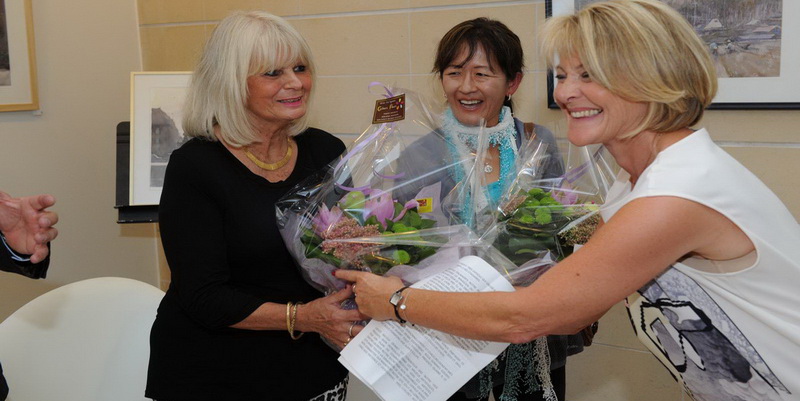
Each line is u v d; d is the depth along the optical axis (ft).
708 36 7.24
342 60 9.52
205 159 5.16
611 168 5.53
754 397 4.15
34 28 9.48
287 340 5.46
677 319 4.16
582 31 3.84
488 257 4.73
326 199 5.05
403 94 5.41
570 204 5.02
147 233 11.36
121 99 10.84
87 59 10.30
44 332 5.52
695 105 3.84
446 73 6.31
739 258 3.77
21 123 9.41
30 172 9.55
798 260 3.84
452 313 4.12
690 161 3.76
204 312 5.05
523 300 3.87
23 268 5.12
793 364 3.90
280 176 5.51
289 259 5.33
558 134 6.28
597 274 3.73
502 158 6.19
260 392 5.41
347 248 4.60
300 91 5.24
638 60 3.69
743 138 7.39
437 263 4.62
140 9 11.03
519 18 8.24
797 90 6.92
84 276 10.33
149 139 8.89
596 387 8.78
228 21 5.24
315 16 9.60
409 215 4.79
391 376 4.43
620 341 8.54
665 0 7.39
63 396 5.55
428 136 5.53
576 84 3.95
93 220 10.45
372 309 4.50
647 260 3.68
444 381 4.38
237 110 5.16
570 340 6.05
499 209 5.06
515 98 8.39
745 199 3.73
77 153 10.18
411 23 8.93
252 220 5.16
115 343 5.85
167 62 10.96
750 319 3.89
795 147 7.17
